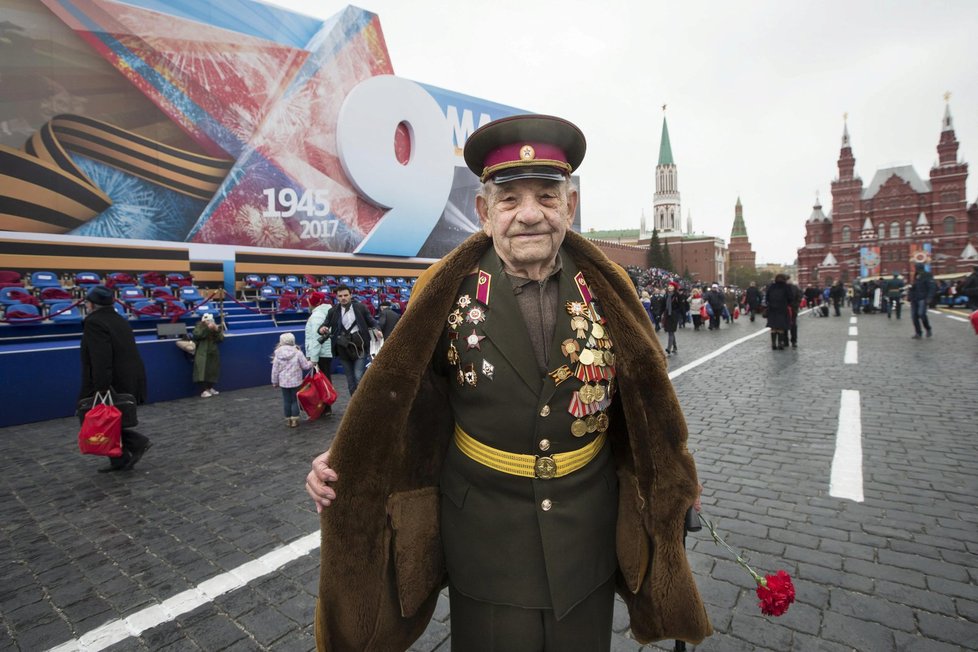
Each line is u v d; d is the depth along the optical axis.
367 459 1.31
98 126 9.96
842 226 77.31
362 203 13.84
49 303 8.62
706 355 11.59
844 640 2.29
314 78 12.80
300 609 2.68
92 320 4.67
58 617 2.65
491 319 1.28
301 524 3.68
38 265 9.33
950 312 22.89
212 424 6.61
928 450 4.73
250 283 11.76
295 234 12.60
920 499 3.70
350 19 13.45
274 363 6.37
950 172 70.75
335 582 1.32
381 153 13.84
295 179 12.55
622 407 1.43
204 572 3.05
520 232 1.25
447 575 1.52
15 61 9.10
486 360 1.27
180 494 4.28
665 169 116.12
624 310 1.33
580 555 1.27
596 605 1.33
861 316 24.91
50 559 3.24
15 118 9.12
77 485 4.54
